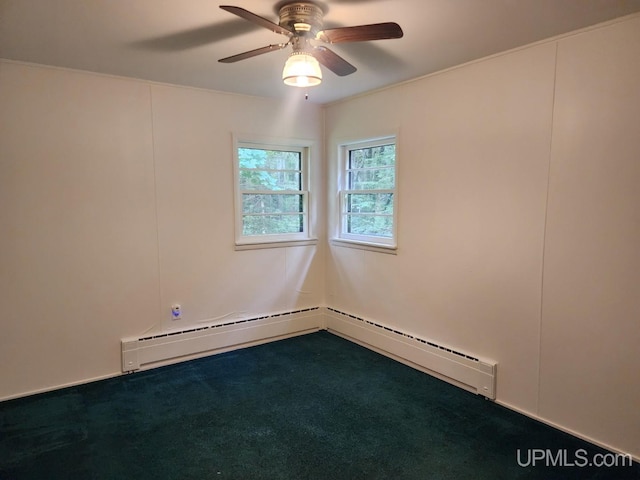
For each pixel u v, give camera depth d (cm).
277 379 330
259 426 262
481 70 286
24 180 291
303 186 438
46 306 305
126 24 223
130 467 222
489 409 283
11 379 296
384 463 226
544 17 217
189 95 353
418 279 345
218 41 249
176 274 359
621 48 219
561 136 246
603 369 237
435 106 320
